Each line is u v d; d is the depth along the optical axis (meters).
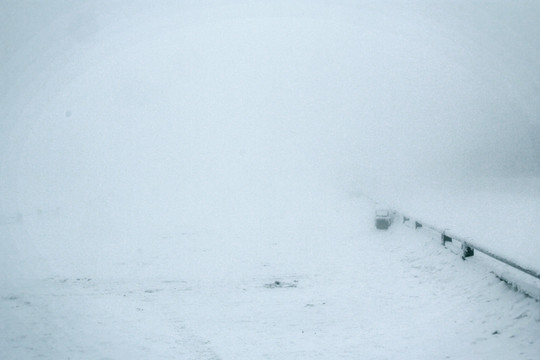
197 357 8.23
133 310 11.55
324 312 11.19
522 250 13.28
